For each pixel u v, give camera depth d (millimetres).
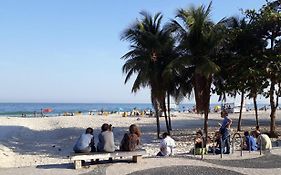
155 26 28578
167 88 28266
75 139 29734
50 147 25078
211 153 14430
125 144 12406
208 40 23250
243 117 59562
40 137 32594
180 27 24953
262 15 23922
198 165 11891
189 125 43031
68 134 34406
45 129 41031
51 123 50062
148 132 33188
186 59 23375
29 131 38688
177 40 25250
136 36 27859
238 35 24453
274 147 16344
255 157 13438
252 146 15203
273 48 24078
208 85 24297
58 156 20688
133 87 28266
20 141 28906
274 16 22891
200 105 24328
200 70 22703
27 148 24672
